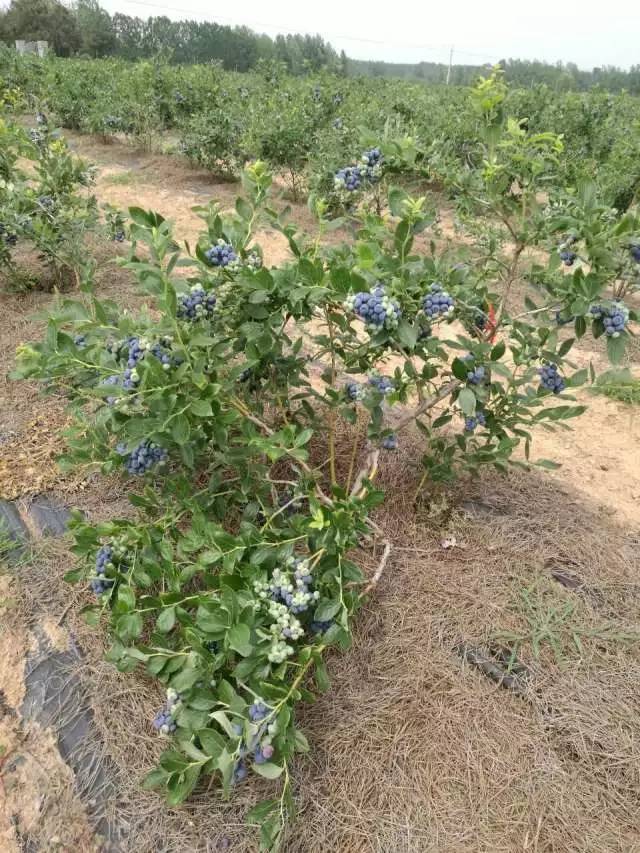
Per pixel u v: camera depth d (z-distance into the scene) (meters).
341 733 2.27
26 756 2.29
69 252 5.61
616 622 2.68
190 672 1.97
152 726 2.32
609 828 2.04
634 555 3.09
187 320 2.34
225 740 1.87
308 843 1.99
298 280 2.38
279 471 3.35
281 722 1.85
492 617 2.68
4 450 3.70
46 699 2.46
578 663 2.51
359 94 12.84
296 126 9.17
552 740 2.28
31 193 5.29
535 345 2.73
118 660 2.27
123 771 2.20
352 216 2.93
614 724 2.32
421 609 2.71
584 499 3.51
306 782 2.14
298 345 2.87
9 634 2.70
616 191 6.59
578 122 10.14
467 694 2.40
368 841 2.01
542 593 2.80
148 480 3.21
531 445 4.02
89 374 2.77
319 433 3.63
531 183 2.57
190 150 10.44
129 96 12.27
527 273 2.78
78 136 14.07
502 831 2.04
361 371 2.92
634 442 4.14
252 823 1.88
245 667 1.99
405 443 3.66
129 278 6.11
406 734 2.27
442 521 3.16
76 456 2.76
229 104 11.20
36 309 5.40
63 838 2.06
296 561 2.19
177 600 2.16
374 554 2.93
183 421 2.13
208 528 2.29
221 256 2.36
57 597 2.85
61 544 3.10
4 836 2.07
